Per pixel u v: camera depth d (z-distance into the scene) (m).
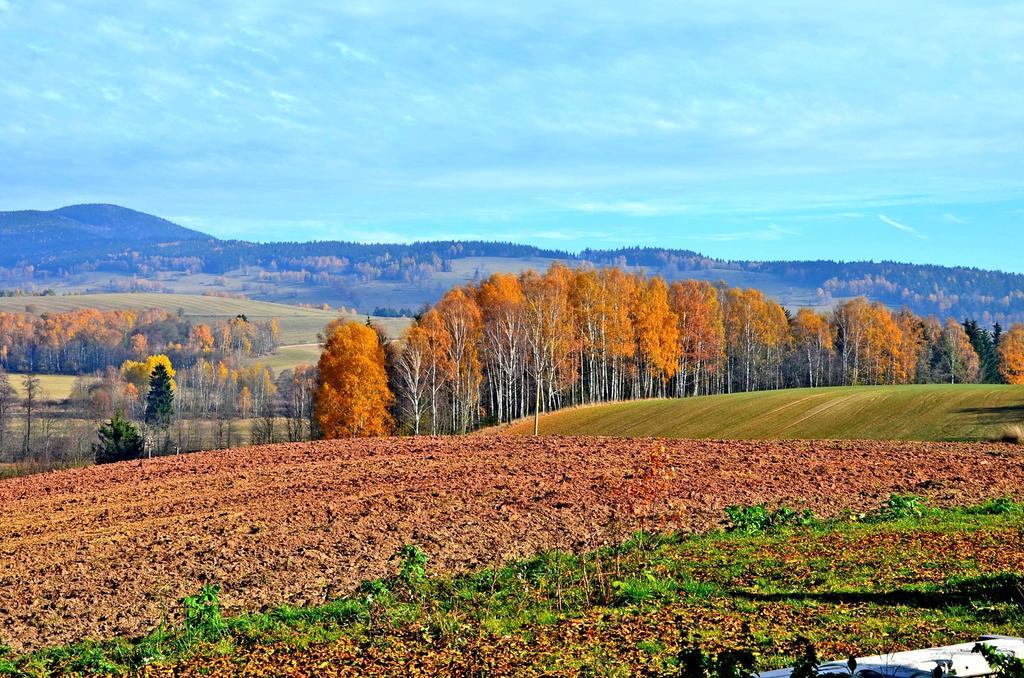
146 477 40.53
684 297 103.19
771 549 20.17
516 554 22.50
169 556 24.61
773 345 117.25
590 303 88.94
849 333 119.75
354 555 23.44
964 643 11.05
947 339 130.38
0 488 40.03
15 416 113.00
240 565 23.14
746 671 9.92
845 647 12.17
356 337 72.31
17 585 22.50
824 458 37.12
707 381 113.38
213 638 17.02
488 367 90.00
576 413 80.88
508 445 46.50
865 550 19.17
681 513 26.05
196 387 141.12
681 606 15.59
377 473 37.72
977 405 63.78
